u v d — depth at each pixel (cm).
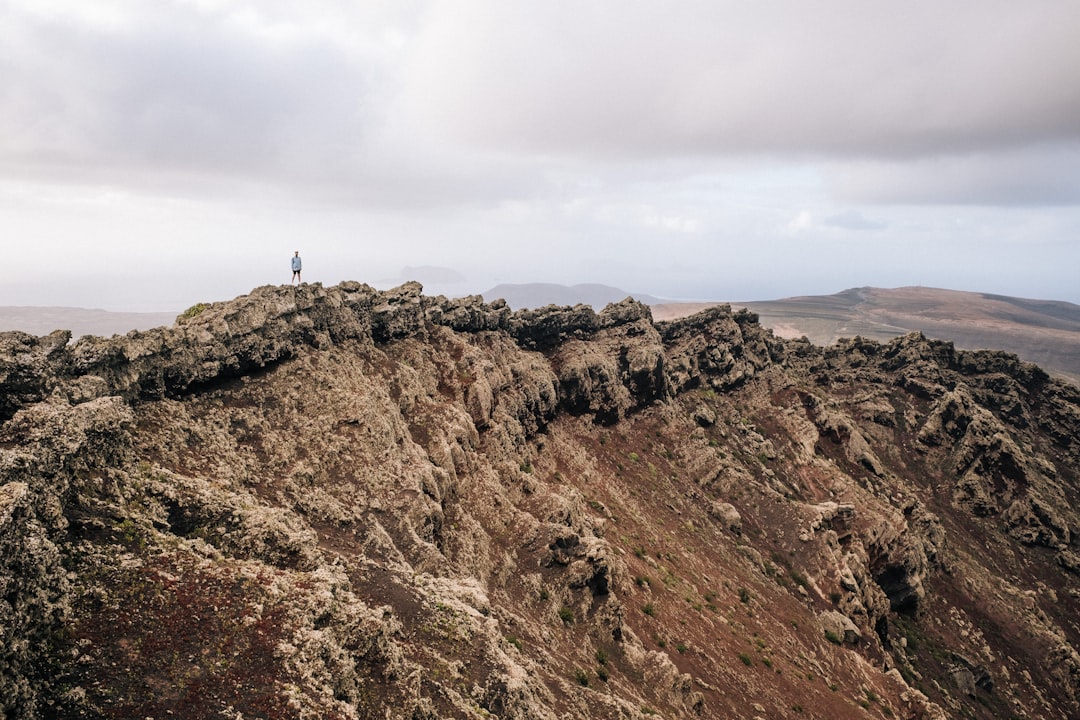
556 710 3741
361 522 4288
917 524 12912
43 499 2422
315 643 2461
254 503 3725
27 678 1962
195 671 2205
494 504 6178
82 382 3403
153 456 3712
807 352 18225
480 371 8088
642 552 8144
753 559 9944
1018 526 14450
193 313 5716
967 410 15950
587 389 11369
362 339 6794
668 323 15338
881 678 8331
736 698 5978
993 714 9919
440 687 3006
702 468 11750
